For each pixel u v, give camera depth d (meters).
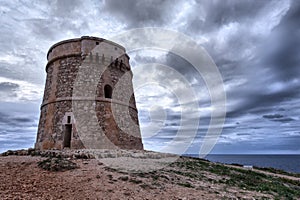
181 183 9.84
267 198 9.45
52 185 7.93
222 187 10.38
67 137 19.55
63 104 20.12
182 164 15.52
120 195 7.39
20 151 15.03
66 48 22.16
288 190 12.77
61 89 20.92
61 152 14.23
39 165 10.48
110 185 8.26
